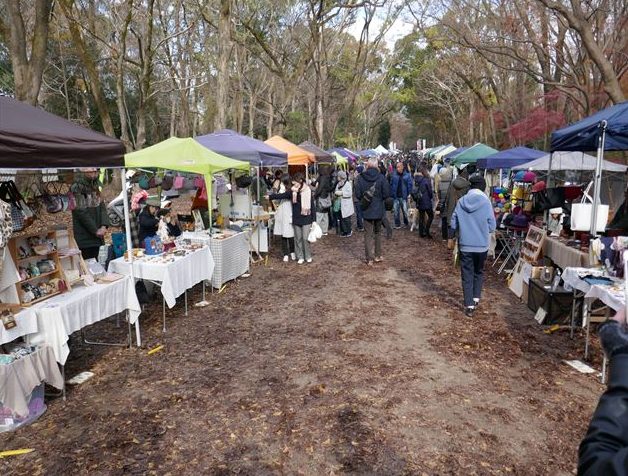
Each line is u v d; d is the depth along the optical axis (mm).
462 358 4965
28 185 6164
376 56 32188
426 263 9617
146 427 3730
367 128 48375
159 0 19953
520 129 20703
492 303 6922
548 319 5871
